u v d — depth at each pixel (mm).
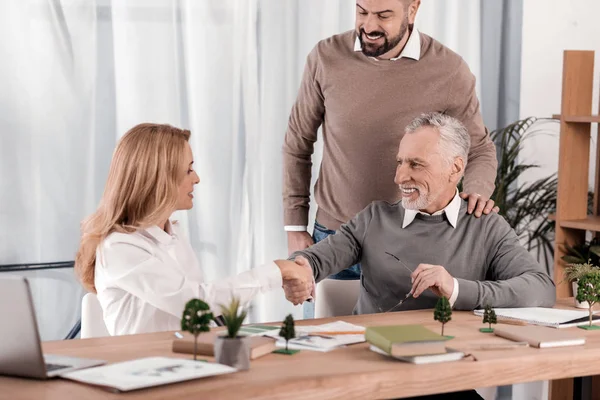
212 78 3406
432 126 2303
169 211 1998
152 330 1942
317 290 2518
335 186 3047
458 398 2100
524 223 4004
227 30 3414
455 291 2064
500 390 3732
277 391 1358
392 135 2939
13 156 3145
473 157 3064
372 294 2432
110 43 3268
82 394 1295
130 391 1306
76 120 3219
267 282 1964
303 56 3553
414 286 2066
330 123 3021
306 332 1781
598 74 3957
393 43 2900
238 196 3490
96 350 1619
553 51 3988
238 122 3480
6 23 3100
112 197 1970
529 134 3988
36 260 3199
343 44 3006
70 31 3184
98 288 1966
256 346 1556
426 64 2943
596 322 1962
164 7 3316
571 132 3453
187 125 3414
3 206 3145
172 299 1862
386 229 2420
